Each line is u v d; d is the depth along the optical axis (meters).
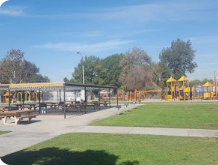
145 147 8.65
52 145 9.24
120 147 8.71
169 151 8.05
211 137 10.35
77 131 12.41
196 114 20.03
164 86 73.38
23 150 8.59
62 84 19.58
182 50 99.44
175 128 12.83
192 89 50.06
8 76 62.44
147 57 67.44
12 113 15.48
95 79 70.88
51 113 23.77
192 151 8.05
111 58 82.75
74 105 24.55
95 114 21.83
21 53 64.50
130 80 63.44
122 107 30.19
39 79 94.19
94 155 7.77
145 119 17.03
